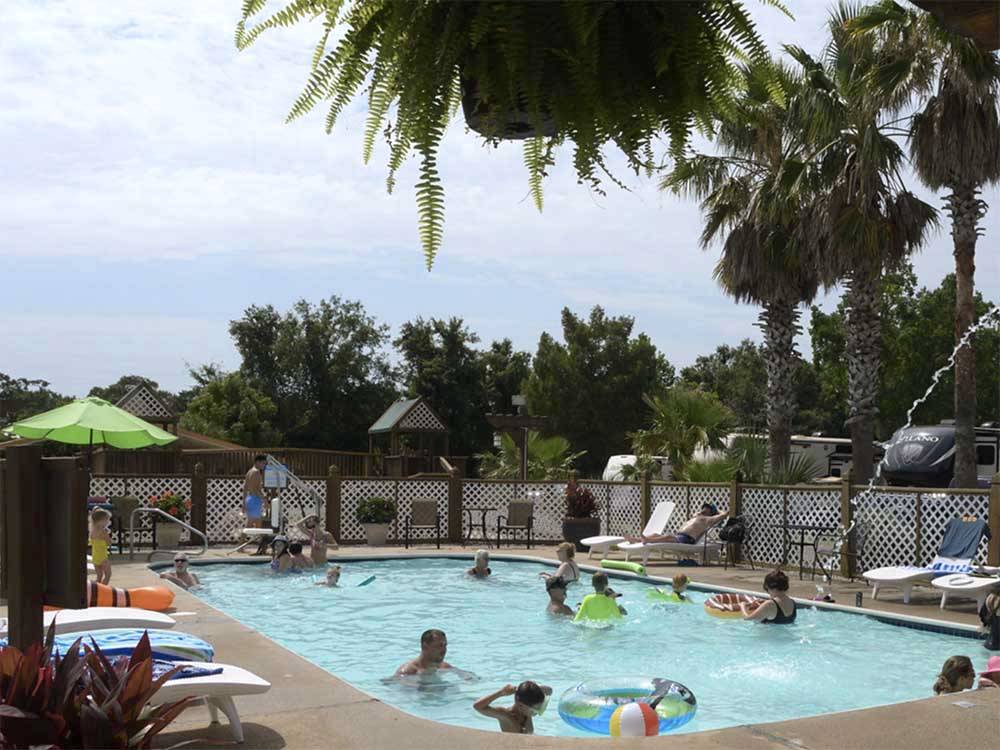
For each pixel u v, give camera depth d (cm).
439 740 513
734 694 829
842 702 804
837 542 1499
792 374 2247
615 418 4572
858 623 1152
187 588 1394
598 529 1994
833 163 1967
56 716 349
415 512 1980
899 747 414
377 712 579
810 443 3027
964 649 1009
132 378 5797
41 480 412
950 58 1780
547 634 1106
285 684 662
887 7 1812
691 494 1859
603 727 632
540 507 2166
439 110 218
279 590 1456
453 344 4997
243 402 4538
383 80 226
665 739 438
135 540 1925
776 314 2241
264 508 1942
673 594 1291
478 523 2195
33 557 409
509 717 686
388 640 1082
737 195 2203
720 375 6500
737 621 1161
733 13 216
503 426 2425
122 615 693
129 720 361
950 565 1260
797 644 1039
